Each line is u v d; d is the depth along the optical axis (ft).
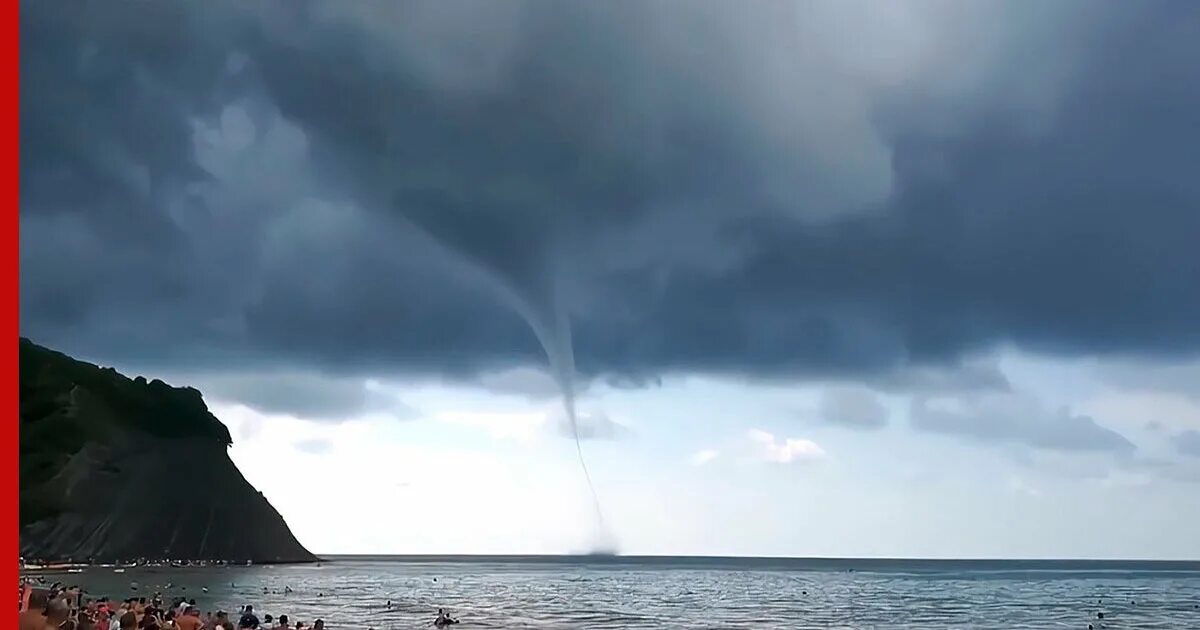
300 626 187.83
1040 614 322.55
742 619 282.15
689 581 606.55
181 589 344.08
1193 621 297.94
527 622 251.19
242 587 384.06
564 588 483.92
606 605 341.41
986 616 311.47
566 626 240.12
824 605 361.51
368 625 223.51
